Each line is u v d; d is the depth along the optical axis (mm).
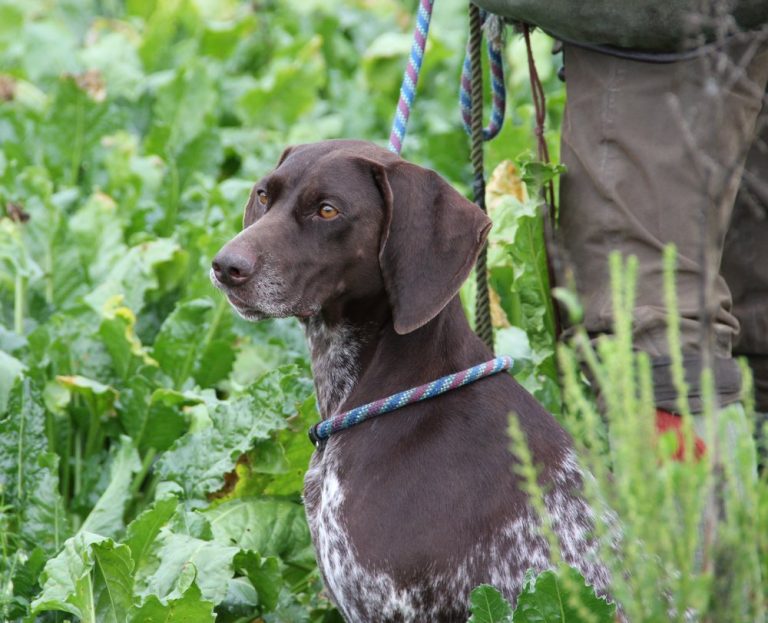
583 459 5129
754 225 7574
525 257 7754
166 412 8180
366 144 6227
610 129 6820
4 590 6656
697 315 6652
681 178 6688
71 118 12102
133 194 11203
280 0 18047
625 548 4957
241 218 9820
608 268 6859
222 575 6371
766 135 7418
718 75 6348
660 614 4801
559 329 7574
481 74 7594
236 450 7418
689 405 6547
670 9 6461
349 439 6012
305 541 7309
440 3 17328
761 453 7109
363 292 6059
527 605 5297
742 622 4879
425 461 5785
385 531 5711
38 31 15078
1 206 10750
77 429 8539
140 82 14641
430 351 6039
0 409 8109
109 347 8742
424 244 5922
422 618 5727
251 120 14219
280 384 7473
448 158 12789
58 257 9992
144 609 6035
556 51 7492
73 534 7566
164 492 7289
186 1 16656
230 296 5922
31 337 8703
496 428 5844
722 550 4867
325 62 16672
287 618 6887
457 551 5648
